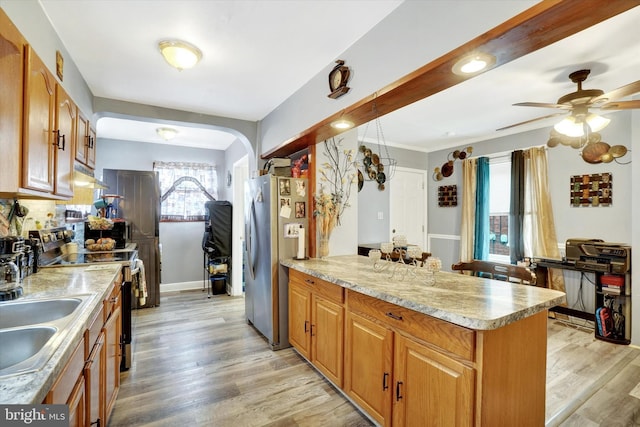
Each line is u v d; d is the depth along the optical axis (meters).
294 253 2.91
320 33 1.96
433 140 4.77
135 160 4.84
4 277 1.48
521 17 1.14
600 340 3.02
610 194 3.29
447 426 1.29
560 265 3.39
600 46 2.10
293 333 2.71
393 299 1.50
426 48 1.53
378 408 1.68
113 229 3.50
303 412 1.91
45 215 2.47
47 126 1.53
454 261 5.00
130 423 1.80
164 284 4.97
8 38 1.18
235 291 4.67
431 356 1.37
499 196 4.49
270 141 3.42
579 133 2.63
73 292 1.54
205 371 2.41
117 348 2.02
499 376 1.25
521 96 3.02
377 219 4.77
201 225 5.23
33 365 0.81
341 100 2.19
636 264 2.85
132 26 1.88
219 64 2.36
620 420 1.85
